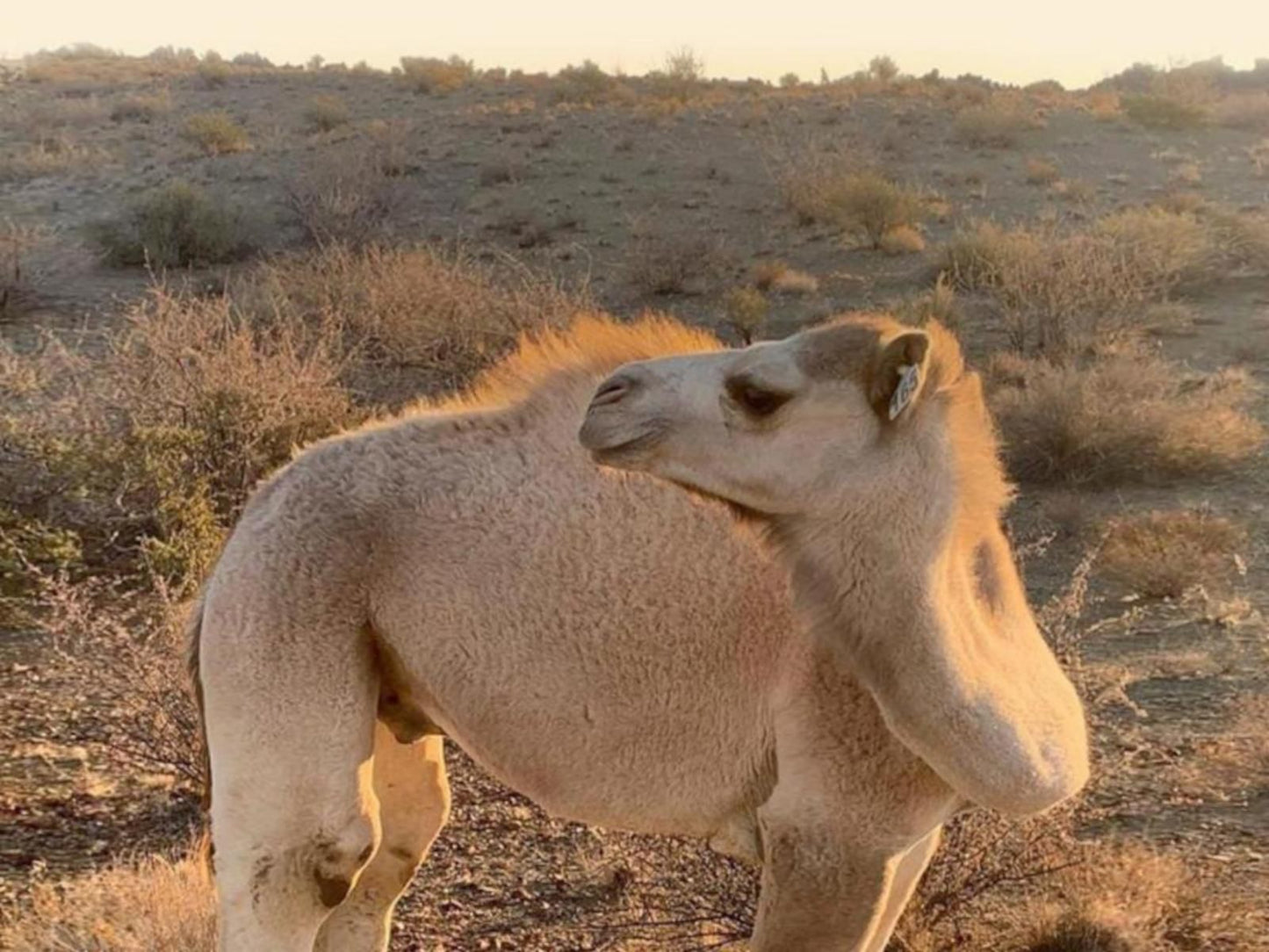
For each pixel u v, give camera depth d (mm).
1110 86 76375
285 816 5180
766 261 31641
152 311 26266
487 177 41875
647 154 45438
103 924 6531
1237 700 10641
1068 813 6957
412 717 5523
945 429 4523
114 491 14031
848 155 41656
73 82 71812
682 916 6809
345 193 36312
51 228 36750
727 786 5125
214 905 6547
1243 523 16250
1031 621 5086
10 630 11609
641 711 5086
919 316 25469
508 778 5367
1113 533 15695
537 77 66625
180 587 11547
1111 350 23703
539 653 5121
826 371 4449
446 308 21828
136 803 8445
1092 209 38344
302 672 5152
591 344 5352
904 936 6707
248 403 14883
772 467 4473
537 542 5141
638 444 4543
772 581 4945
